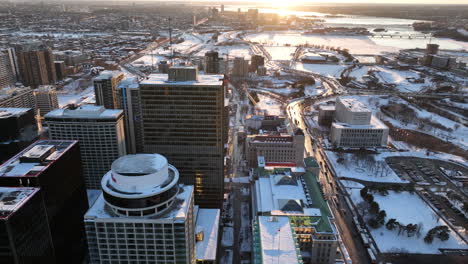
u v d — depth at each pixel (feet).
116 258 461.78
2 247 430.20
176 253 458.91
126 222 435.53
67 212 619.26
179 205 466.29
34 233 487.61
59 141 650.02
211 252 639.35
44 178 537.65
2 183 520.42
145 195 425.69
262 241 570.46
